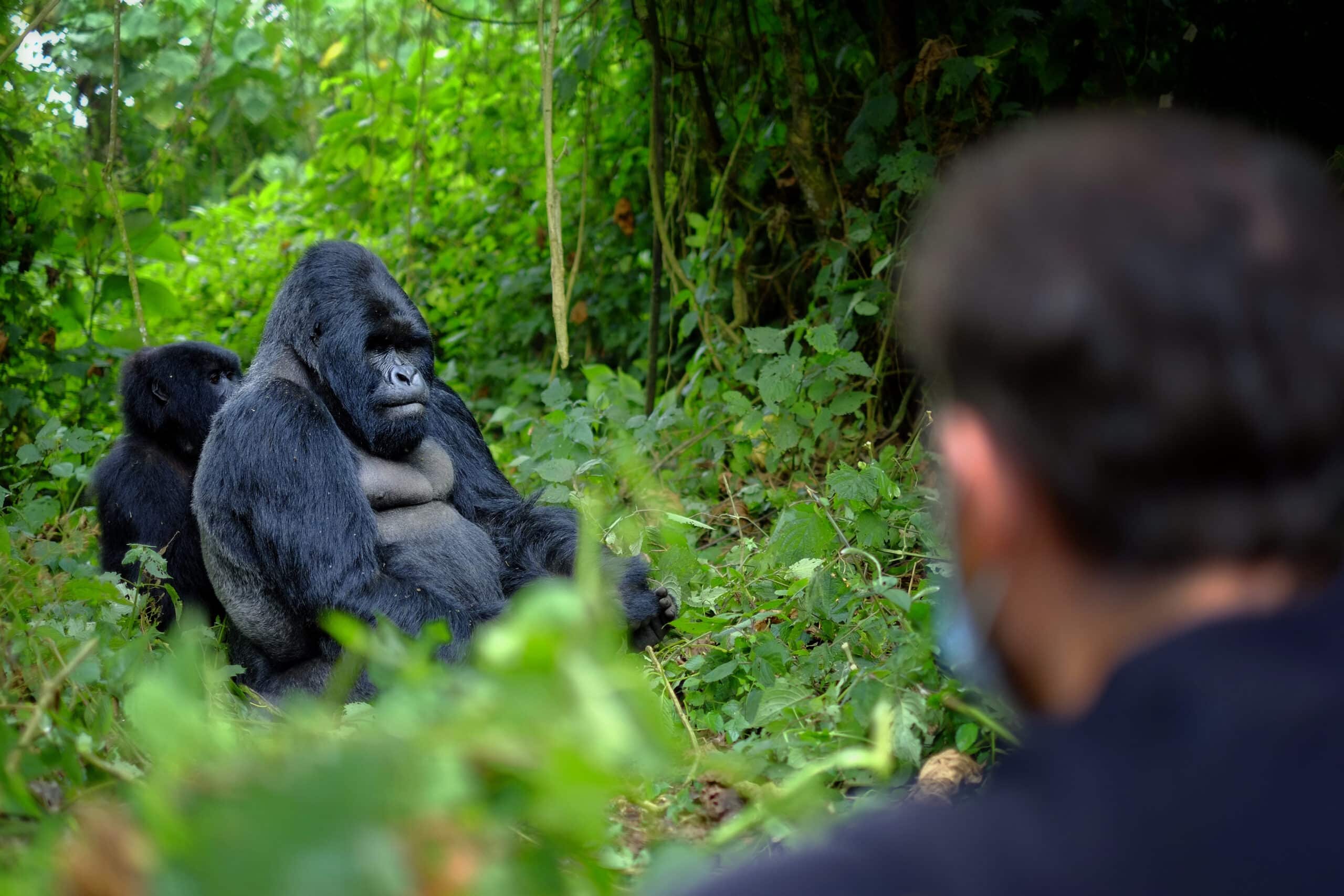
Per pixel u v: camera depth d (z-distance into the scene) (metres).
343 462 4.07
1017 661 0.96
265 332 4.40
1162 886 0.79
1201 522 0.81
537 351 8.66
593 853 2.12
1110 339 0.79
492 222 8.81
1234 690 0.82
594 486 5.00
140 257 7.79
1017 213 0.85
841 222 6.43
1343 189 4.93
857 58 6.59
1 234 6.66
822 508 4.43
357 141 9.46
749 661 3.71
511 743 1.05
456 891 0.94
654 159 6.70
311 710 1.84
